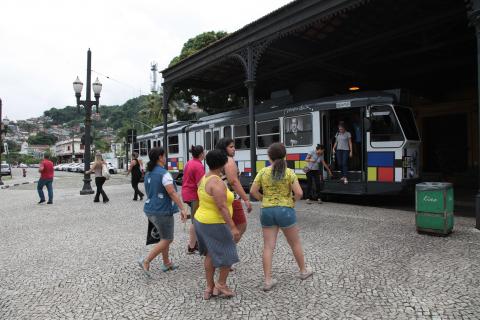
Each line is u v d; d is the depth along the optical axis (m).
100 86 15.53
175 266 4.82
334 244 5.70
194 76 16.41
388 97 9.24
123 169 50.81
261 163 12.47
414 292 3.79
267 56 13.59
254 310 3.51
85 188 14.90
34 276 4.67
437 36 11.30
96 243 6.33
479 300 3.55
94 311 3.59
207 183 3.68
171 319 3.37
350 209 8.98
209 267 3.77
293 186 4.07
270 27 10.52
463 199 10.33
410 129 9.33
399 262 4.74
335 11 8.94
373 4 9.70
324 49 13.03
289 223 4.08
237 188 4.40
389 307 3.47
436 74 14.16
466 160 14.17
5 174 36.16
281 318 3.33
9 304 3.80
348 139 9.85
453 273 4.27
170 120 37.34
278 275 4.41
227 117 14.95
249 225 7.40
